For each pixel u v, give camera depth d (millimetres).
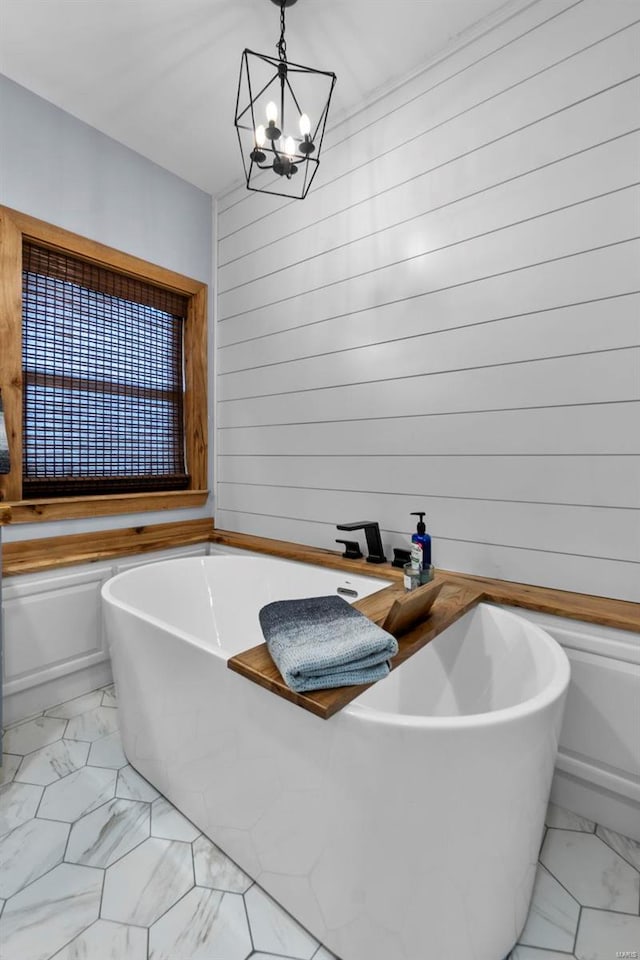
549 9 1539
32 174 1971
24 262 1999
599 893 1148
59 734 1785
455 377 1790
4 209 1879
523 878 986
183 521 2666
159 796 1452
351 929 953
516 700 1301
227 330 2754
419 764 844
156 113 2111
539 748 924
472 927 918
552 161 1546
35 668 1931
